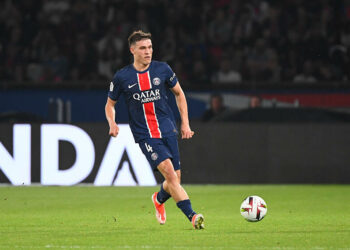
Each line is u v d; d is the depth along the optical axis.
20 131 53.03
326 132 54.12
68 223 30.95
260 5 76.50
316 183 54.22
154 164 26.84
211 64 71.75
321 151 54.16
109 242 23.84
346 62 70.50
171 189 26.66
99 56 72.50
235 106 60.66
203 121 58.56
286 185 53.88
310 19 74.88
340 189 50.41
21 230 28.02
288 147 54.28
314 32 73.38
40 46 73.19
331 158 54.12
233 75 70.94
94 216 34.44
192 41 73.56
